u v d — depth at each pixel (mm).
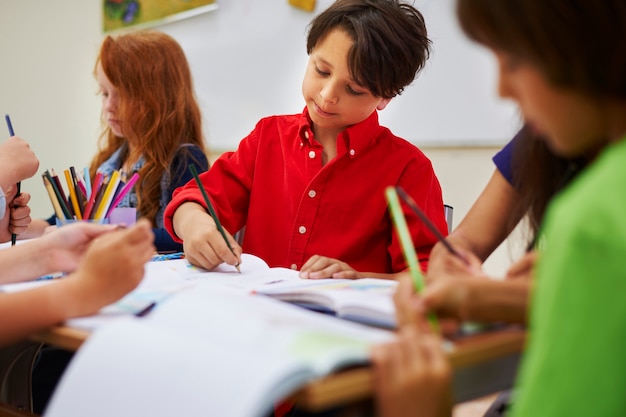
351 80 1256
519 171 961
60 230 950
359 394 521
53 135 3504
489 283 651
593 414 487
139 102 1714
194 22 3008
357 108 1303
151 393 526
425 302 643
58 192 1106
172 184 1670
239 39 2857
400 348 548
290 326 607
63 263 939
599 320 483
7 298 723
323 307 801
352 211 1353
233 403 474
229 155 1497
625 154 517
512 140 1080
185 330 620
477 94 2197
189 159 1695
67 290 739
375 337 603
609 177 503
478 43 627
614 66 544
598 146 592
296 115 1503
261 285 967
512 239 1065
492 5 580
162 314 666
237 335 591
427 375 537
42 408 1314
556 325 499
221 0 2896
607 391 484
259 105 2816
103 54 1745
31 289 740
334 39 1257
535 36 556
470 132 2229
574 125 572
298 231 1361
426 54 1392
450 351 600
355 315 729
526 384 518
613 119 566
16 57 3611
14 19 3604
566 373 493
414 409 533
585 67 548
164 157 1697
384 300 753
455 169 2307
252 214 1438
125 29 3197
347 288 868
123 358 568
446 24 2240
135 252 779
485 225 1070
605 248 482
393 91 1307
